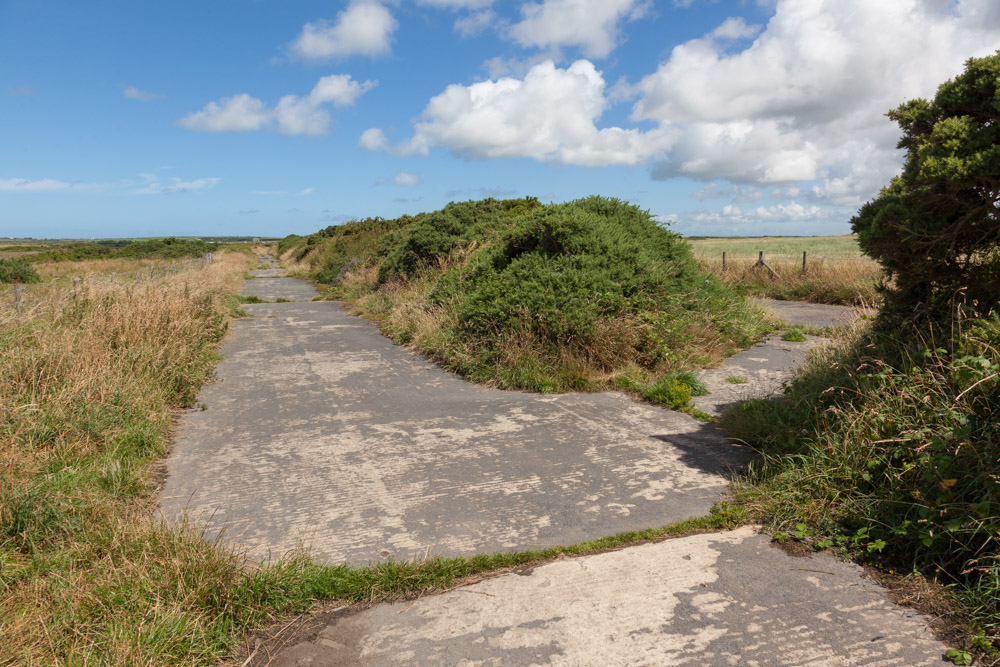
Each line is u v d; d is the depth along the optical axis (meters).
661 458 4.85
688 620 2.77
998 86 3.64
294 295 21.55
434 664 2.53
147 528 3.35
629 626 2.74
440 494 4.26
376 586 3.08
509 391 7.13
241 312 14.85
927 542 3.01
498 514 3.93
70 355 5.69
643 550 3.43
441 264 14.86
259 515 3.94
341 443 5.39
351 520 3.87
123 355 6.44
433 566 3.24
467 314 9.00
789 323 11.79
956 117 3.88
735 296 10.94
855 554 3.27
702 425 5.66
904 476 3.58
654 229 10.65
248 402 6.82
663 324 8.02
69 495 3.72
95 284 8.84
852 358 5.39
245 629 2.80
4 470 3.72
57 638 2.52
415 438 5.50
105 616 2.66
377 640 2.71
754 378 7.38
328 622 2.86
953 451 3.41
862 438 3.93
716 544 3.47
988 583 2.80
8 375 5.20
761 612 2.81
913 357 4.43
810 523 3.62
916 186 4.21
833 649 2.54
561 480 4.46
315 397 7.03
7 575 2.99
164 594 2.83
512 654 2.57
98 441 4.75
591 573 3.20
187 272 15.41
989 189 3.90
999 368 3.53
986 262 4.43
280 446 5.32
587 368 7.22
